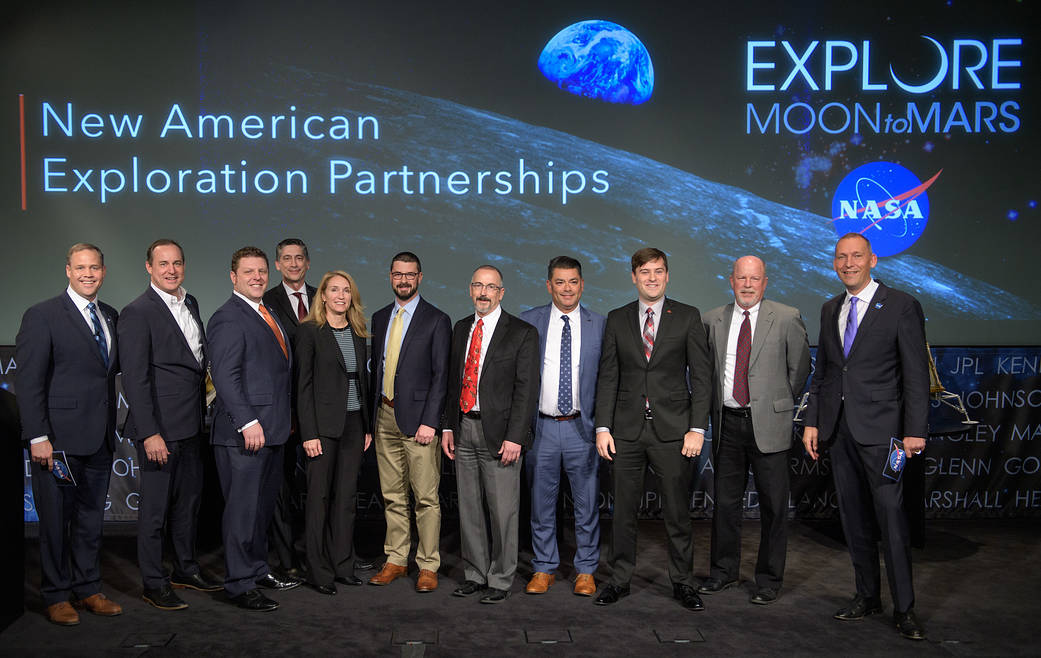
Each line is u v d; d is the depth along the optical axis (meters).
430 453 3.37
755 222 4.66
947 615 3.09
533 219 4.66
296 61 4.60
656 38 4.63
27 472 4.23
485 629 2.93
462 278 4.65
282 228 4.61
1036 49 4.62
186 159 4.58
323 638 2.85
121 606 3.17
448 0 4.63
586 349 3.27
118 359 3.17
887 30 4.62
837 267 3.05
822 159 4.65
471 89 4.64
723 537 3.34
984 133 4.64
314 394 3.28
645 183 4.65
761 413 3.17
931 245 4.66
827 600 3.24
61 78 4.55
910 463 3.86
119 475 4.23
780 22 4.62
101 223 4.58
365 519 4.31
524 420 3.14
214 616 3.06
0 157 4.55
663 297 3.21
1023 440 4.38
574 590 3.30
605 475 4.35
